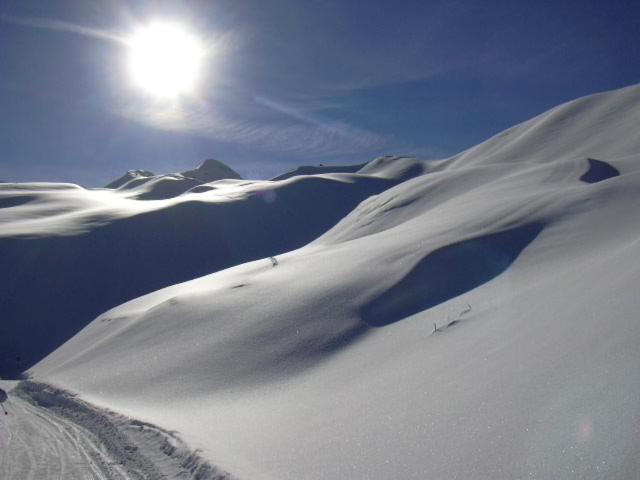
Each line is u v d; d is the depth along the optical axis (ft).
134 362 73.56
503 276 59.06
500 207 84.38
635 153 167.84
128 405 58.18
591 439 19.98
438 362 39.73
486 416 26.07
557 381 25.29
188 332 76.89
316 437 34.68
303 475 29.45
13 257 181.98
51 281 176.86
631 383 21.44
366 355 52.11
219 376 59.62
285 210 285.23
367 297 66.39
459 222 84.99
